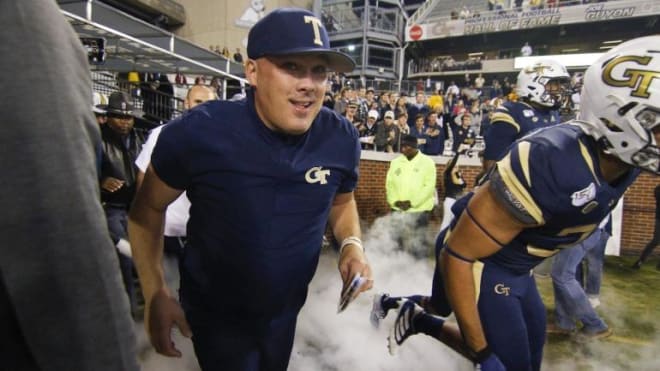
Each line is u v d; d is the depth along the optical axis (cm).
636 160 108
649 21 2019
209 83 802
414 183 468
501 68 2188
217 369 135
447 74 2327
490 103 1216
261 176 112
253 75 109
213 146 108
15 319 54
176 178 116
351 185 146
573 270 273
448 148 926
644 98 102
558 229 127
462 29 2239
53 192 51
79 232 53
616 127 108
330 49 105
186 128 108
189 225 130
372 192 651
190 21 2017
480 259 139
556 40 2316
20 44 50
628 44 111
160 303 125
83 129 56
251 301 125
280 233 119
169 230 220
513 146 127
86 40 347
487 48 2519
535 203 117
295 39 99
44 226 50
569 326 286
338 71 113
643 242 563
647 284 429
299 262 126
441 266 146
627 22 2066
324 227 134
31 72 50
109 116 274
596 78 113
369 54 2255
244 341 133
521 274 146
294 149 115
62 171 52
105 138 276
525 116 288
